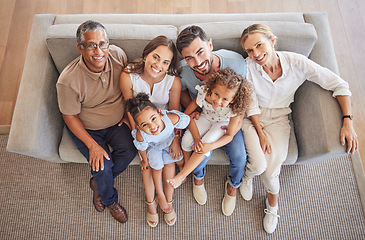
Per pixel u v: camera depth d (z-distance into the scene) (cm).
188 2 250
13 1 249
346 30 243
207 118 169
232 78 142
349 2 249
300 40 164
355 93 226
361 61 234
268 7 250
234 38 165
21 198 197
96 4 249
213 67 158
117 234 191
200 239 190
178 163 183
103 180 167
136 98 147
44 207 195
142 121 146
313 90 164
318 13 182
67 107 153
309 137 165
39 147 157
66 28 161
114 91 161
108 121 167
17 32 241
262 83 163
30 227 191
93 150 160
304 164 204
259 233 190
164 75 157
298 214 194
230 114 157
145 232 191
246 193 194
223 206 193
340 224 191
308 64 155
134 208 196
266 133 172
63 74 149
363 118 219
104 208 193
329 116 155
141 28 166
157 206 196
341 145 151
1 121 217
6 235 190
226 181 194
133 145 173
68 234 191
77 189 199
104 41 138
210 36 166
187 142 167
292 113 184
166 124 156
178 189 199
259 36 146
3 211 194
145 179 177
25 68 165
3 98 223
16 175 201
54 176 201
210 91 150
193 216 194
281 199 197
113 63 156
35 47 169
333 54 172
